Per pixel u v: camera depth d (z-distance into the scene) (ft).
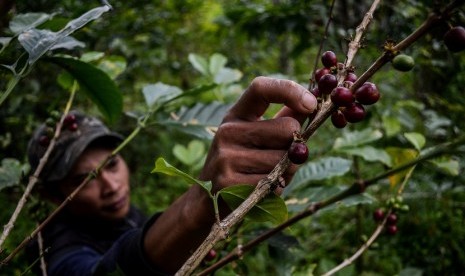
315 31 8.29
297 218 3.21
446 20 1.86
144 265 3.01
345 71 2.27
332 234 7.53
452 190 6.30
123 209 6.07
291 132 2.37
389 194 6.86
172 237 2.88
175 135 13.97
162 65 14.38
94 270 3.41
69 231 5.39
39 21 3.40
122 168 6.20
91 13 2.80
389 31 7.00
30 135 8.66
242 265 3.96
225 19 9.27
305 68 13.69
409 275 4.98
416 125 7.77
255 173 2.42
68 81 4.12
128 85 12.50
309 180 4.12
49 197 5.84
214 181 2.50
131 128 12.51
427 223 6.58
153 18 11.99
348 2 7.90
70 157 5.52
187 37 14.67
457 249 6.25
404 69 1.97
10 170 4.21
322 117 2.04
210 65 6.07
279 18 8.11
